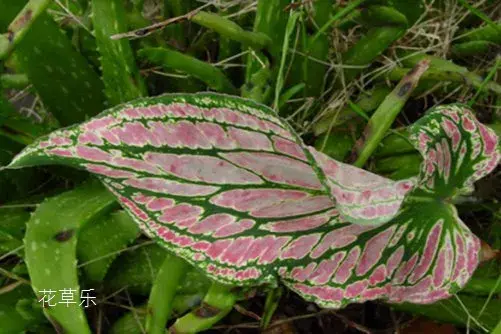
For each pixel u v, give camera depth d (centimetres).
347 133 63
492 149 49
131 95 57
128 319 59
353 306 62
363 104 63
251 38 56
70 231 52
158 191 47
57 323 50
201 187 48
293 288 49
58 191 64
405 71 63
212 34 68
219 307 52
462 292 57
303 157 47
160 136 46
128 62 56
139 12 63
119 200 47
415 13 66
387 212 43
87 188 55
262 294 59
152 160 47
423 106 70
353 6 57
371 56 63
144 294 60
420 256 50
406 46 69
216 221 48
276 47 59
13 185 65
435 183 48
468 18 71
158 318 52
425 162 45
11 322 55
